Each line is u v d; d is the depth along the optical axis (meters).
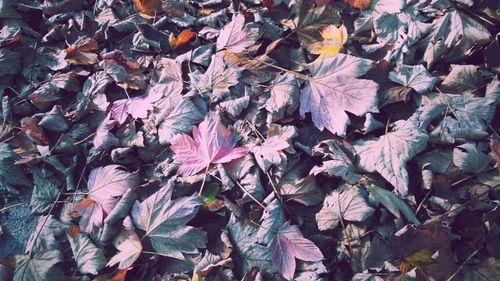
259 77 0.77
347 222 0.64
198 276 0.61
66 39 0.87
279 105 0.73
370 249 0.61
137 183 0.70
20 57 0.86
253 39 0.78
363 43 0.79
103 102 0.78
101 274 0.65
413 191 0.65
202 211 0.67
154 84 0.80
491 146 0.65
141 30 0.84
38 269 0.66
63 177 0.75
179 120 0.73
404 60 0.75
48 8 0.90
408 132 0.67
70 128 0.77
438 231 0.60
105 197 0.69
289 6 0.83
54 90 0.82
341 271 0.61
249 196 0.66
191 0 0.88
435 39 0.75
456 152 0.66
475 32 0.74
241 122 0.73
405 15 0.79
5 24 0.89
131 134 0.75
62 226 0.70
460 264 0.60
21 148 0.77
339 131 0.69
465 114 0.68
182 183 0.69
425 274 0.59
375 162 0.66
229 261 0.62
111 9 0.88
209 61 0.79
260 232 0.63
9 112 0.80
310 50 0.79
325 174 0.66
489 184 0.64
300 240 0.62
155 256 0.64
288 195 0.66
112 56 0.81
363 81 0.71
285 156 0.68
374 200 0.63
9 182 0.75
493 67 0.73
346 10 0.82
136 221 0.66
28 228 0.72
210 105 0.75
